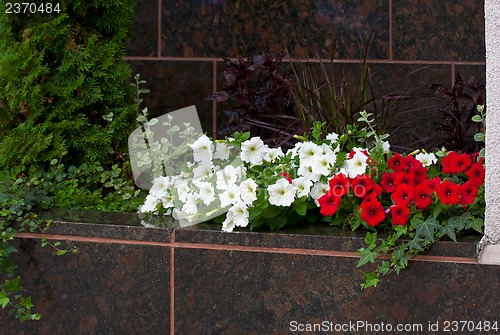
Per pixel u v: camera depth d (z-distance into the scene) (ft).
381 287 7.77
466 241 7.64
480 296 7.52
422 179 8.18
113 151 11.30
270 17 14.79
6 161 11.01
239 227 8.51
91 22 11.52
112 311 8.79
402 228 7.68
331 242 7.91
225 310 8.32
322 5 14.78
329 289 7.94
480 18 14.82
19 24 11.16
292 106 12.74
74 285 8.93
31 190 10.14
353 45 14.80
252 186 8.33
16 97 11.06
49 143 10.82
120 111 11.46
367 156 8.41
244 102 12.50
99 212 9.60
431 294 7.64
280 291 8.10
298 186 8.44
